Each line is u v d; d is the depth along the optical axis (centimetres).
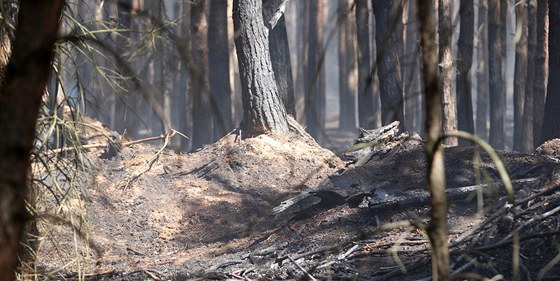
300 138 1831
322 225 1243
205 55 2172
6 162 227
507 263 912
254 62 1845
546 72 2234
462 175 1236
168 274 1120
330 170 1627
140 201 1530
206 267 1155
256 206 1502
